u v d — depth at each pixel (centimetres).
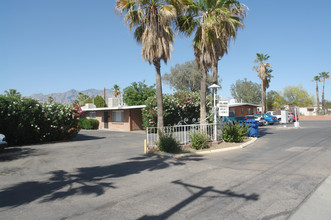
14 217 408
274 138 1477
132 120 2512
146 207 444
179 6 1159
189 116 2356
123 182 611
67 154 1066
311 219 380
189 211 420
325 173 627
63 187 577
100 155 1026
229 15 1192
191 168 743
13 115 1396
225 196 488
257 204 441
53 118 1554
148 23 1116
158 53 1098
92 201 480
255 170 690
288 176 614
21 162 898
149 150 1062
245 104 3247
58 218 403
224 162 816
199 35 1270
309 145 1124
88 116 3284
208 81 3912
